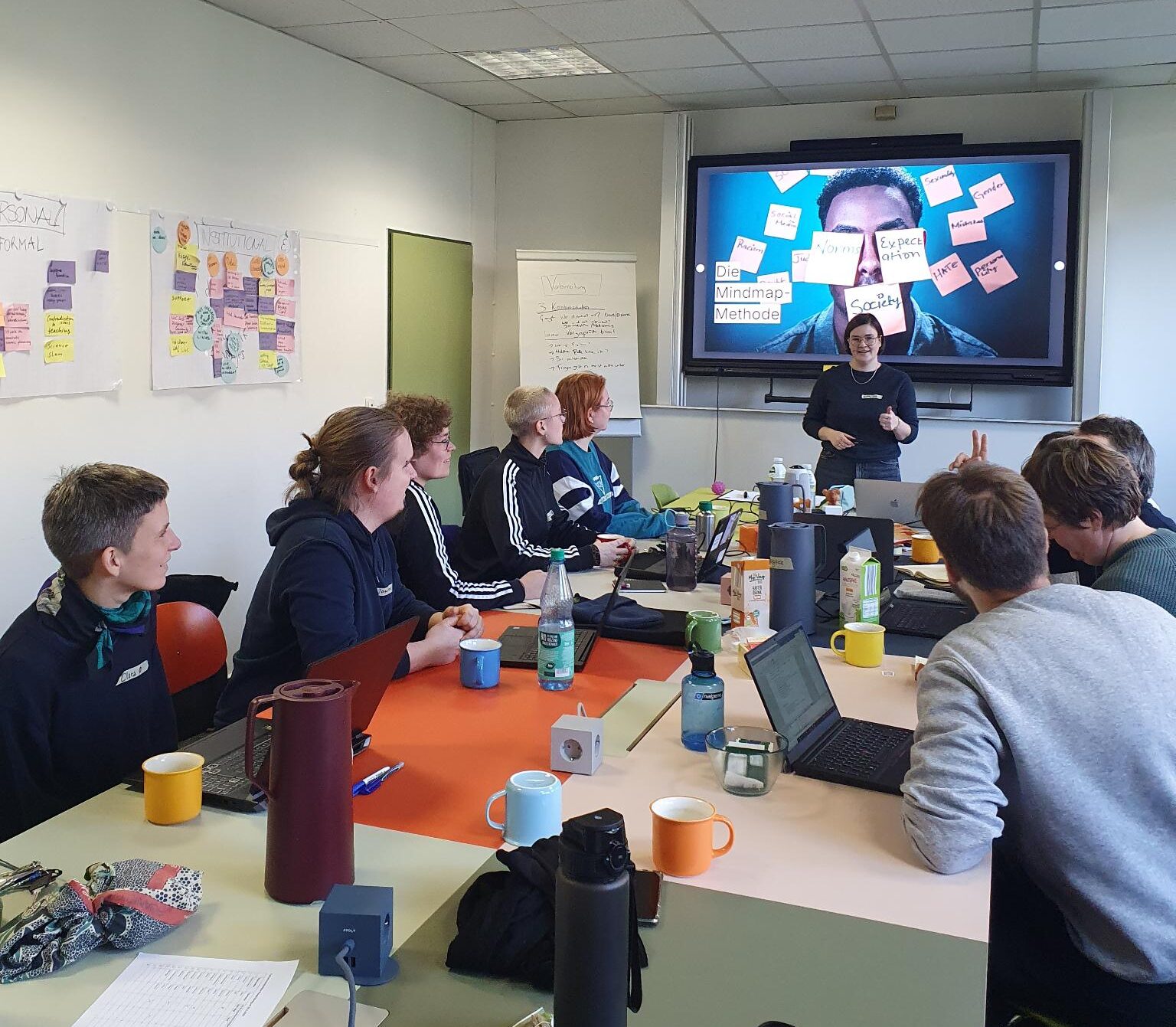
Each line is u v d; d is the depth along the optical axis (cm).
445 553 294
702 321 640
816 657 220
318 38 497
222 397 464
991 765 143
